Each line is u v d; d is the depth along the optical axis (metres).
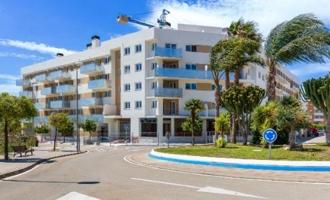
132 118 66.25
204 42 65.62
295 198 11.44
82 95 78.69
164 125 63.31
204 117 63.59
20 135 38.00
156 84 63.69
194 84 65.12
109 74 71.94
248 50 38.88
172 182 15.10
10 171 19.38
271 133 20.39
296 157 20.14
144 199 11.38
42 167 23.45
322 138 58.97
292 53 29.97
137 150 42.19
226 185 14.19
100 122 70.62
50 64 87.62
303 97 27.23
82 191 13.02
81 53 78.69
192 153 24.61
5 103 26.81
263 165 19.08
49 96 87.75
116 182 15.27
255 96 29.73
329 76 26.33
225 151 24.28
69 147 54.03
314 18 30.33
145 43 64.75
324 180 15.19
